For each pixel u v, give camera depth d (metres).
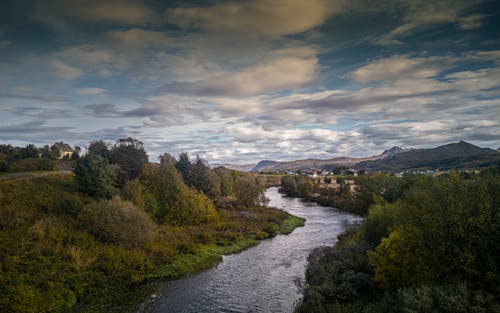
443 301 15.10
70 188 47.22
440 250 18.33
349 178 183.25
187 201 53.97
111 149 70.38
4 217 31.36
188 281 30.23
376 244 31.17
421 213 21.27
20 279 23.75
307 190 125.69
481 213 17.78
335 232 54.44
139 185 50.34
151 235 38.28
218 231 50.03
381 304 18.52
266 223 59.12
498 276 15.80
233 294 27.08
